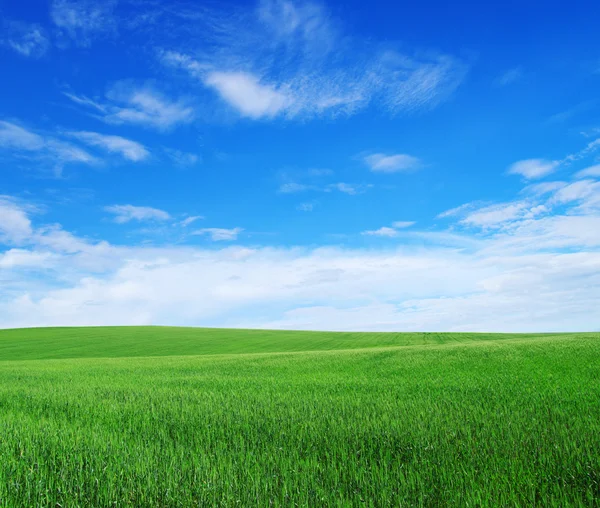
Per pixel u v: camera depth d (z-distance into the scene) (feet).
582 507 16.55
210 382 60.90
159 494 19.19
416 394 43.16
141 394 48.29
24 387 56.75
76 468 22.35
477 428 27.53
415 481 19.63
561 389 42.27
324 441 26.27
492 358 78.59
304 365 85.66
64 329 280.51
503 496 17.25
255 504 17.79
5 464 22.62
